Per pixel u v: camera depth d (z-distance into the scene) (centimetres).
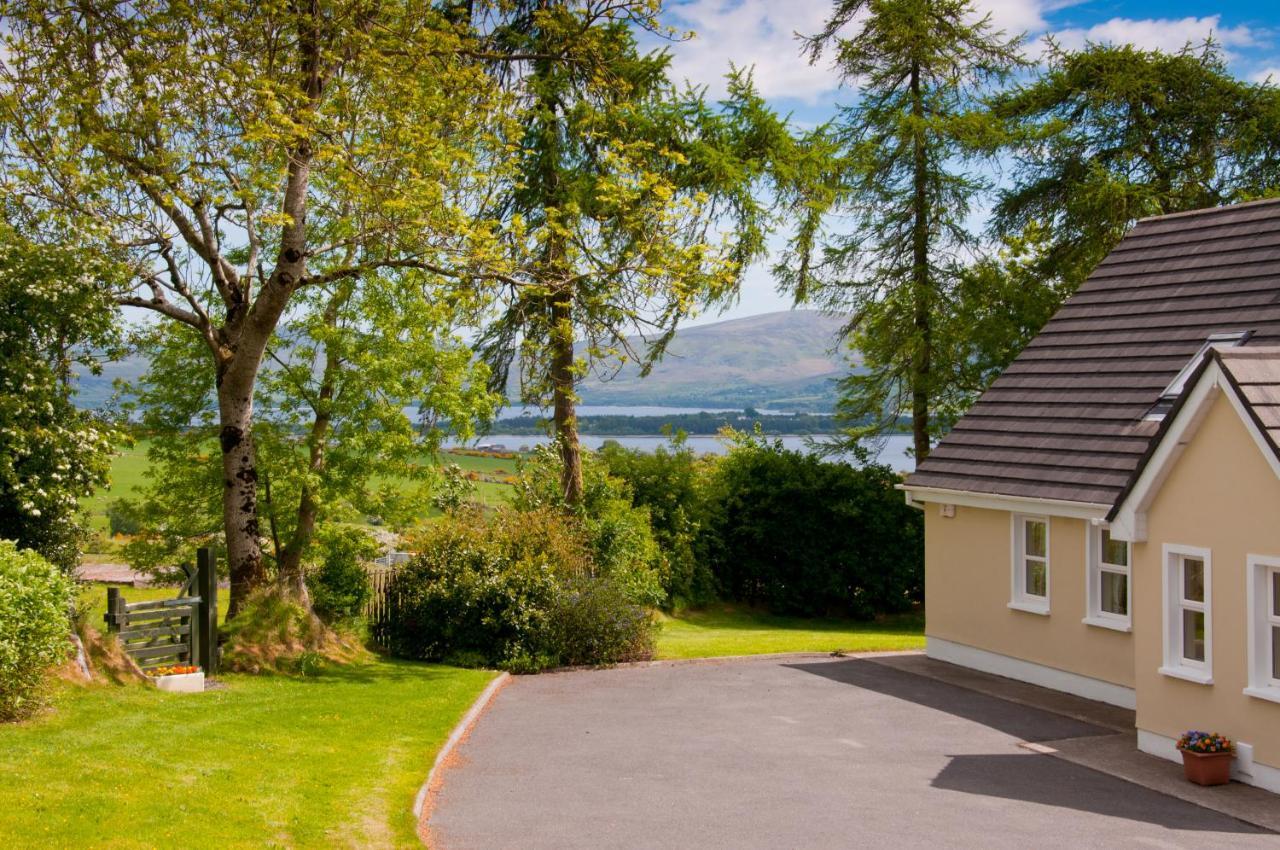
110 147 1557
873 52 3048
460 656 1898
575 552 2130
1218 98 3095
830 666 1898
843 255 3117
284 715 1356
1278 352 1189
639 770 1196
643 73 2375
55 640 1152
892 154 2991
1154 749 1291
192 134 1647
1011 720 1471
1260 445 1119
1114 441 1628
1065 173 3203
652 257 1861
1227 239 1780
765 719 1470
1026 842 954
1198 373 1193
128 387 1956
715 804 1061
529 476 2522
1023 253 3309
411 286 1947
